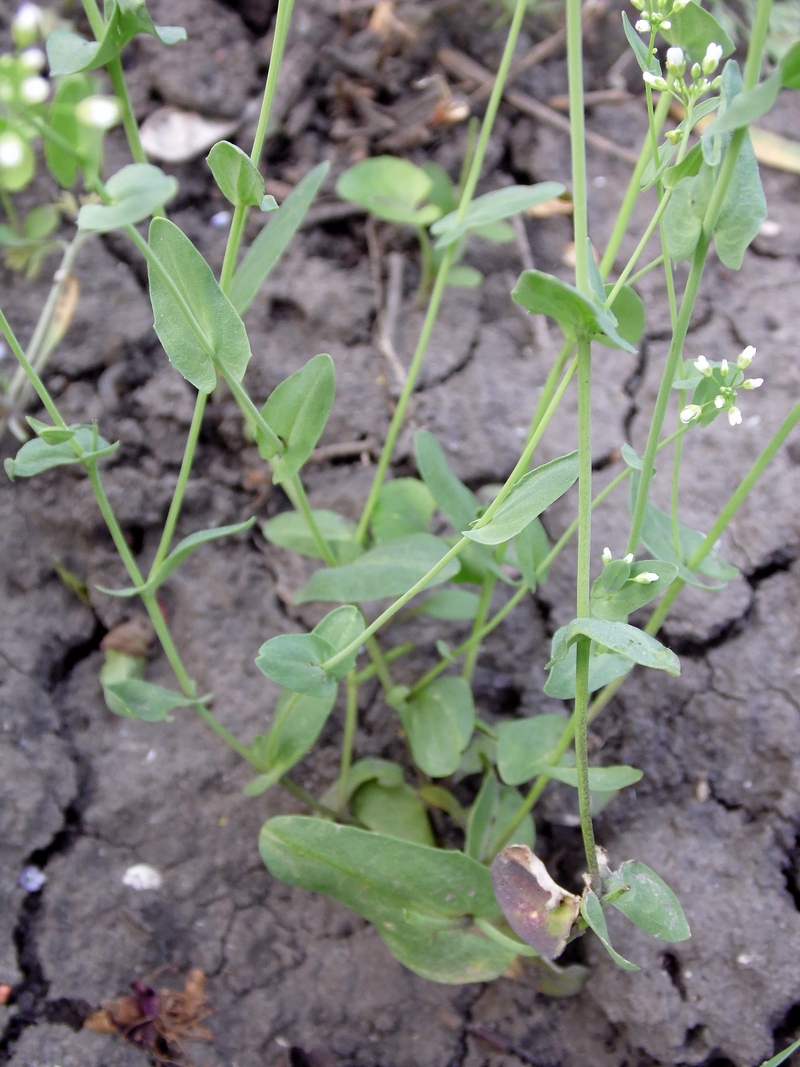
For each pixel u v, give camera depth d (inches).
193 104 10.1
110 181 5.6
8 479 8.4
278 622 8.3
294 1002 7.0
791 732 7.5
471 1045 7.0
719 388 5.4
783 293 9.6
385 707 7.9
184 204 10.0
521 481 5.0
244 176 5.1
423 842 7.3
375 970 7.1
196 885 7.3
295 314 9.6
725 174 4.3
